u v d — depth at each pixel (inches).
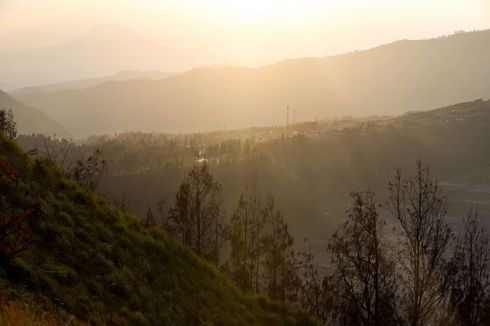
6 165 558.6
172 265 692.7
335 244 1087.0
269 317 768.9
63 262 494.0
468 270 1007.0
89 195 677.9
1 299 362.6
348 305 1040.8
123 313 502.9
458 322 956.0
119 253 601.9
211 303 685.9
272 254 1393.9
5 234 431.5
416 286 954.1
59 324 394.6
